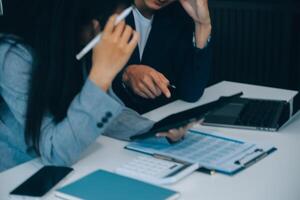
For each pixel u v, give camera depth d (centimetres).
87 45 139
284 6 342
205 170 135
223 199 122
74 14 137
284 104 190
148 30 226
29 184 128
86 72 147
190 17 225
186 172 133
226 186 128
